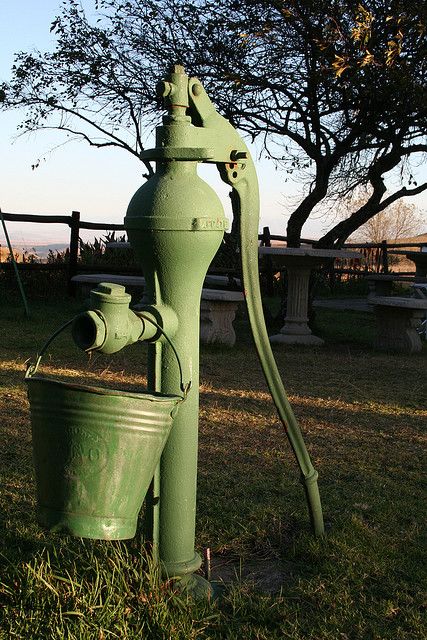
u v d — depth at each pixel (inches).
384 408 253.8
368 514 151.1
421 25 350.9
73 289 582.9
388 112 405.1
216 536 138.7
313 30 374.6
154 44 427.5
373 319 538.0
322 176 441.7
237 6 396.8
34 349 339.6
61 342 362.9
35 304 534.6
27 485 159.3
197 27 413.1
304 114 420.2
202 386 277.4
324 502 156.6
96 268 580.4
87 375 286.4
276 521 144.3
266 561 130.7
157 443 97.3
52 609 99.7
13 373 280.8
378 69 367.2
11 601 103.3
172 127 107.6
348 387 289.3
